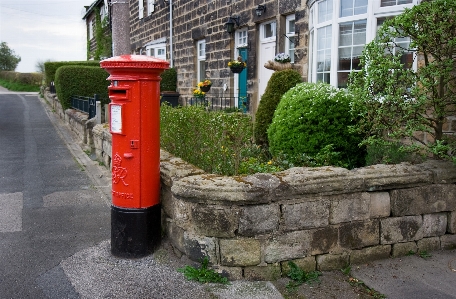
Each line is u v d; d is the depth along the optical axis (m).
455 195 4.15
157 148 3.92
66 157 8.88
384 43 4.48
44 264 3.88
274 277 3.56
